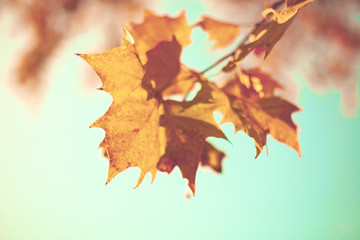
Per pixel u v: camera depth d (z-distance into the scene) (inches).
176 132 21.3
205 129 21.4
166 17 22.3
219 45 26.3
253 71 23.9
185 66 22.5
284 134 22.7
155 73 22.0
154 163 20.8
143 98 21.4
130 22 22.2
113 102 20.8
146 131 21.0
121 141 20.7
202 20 25.8
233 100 22.9
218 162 26.3
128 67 21.0
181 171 20.9
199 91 22.1
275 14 21.0
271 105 22.9
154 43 22.2
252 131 21.9
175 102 21.8
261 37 21.4
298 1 20.4
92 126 20.4
